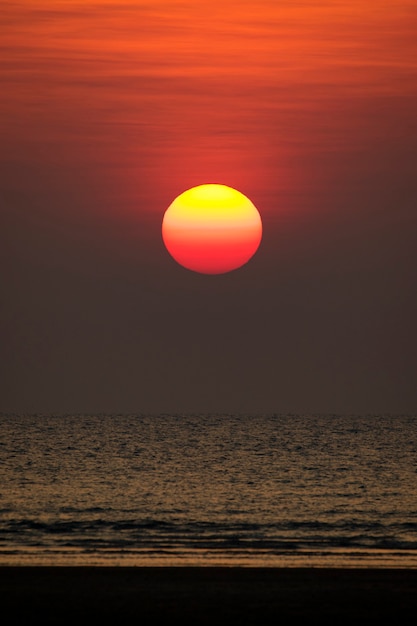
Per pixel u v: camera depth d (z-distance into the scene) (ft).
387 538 349.82
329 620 211.61
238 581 248.11
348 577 253.85
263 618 213.05
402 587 242.17
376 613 217.77
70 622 207.72
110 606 221.46
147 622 208.85
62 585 241.35
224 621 210.38
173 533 358.43
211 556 304.30
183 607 221.46
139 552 310.45
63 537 343.46
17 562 288.71
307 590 238.27
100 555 303.48
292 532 364.99
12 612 215.31
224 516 418.10
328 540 343.46
